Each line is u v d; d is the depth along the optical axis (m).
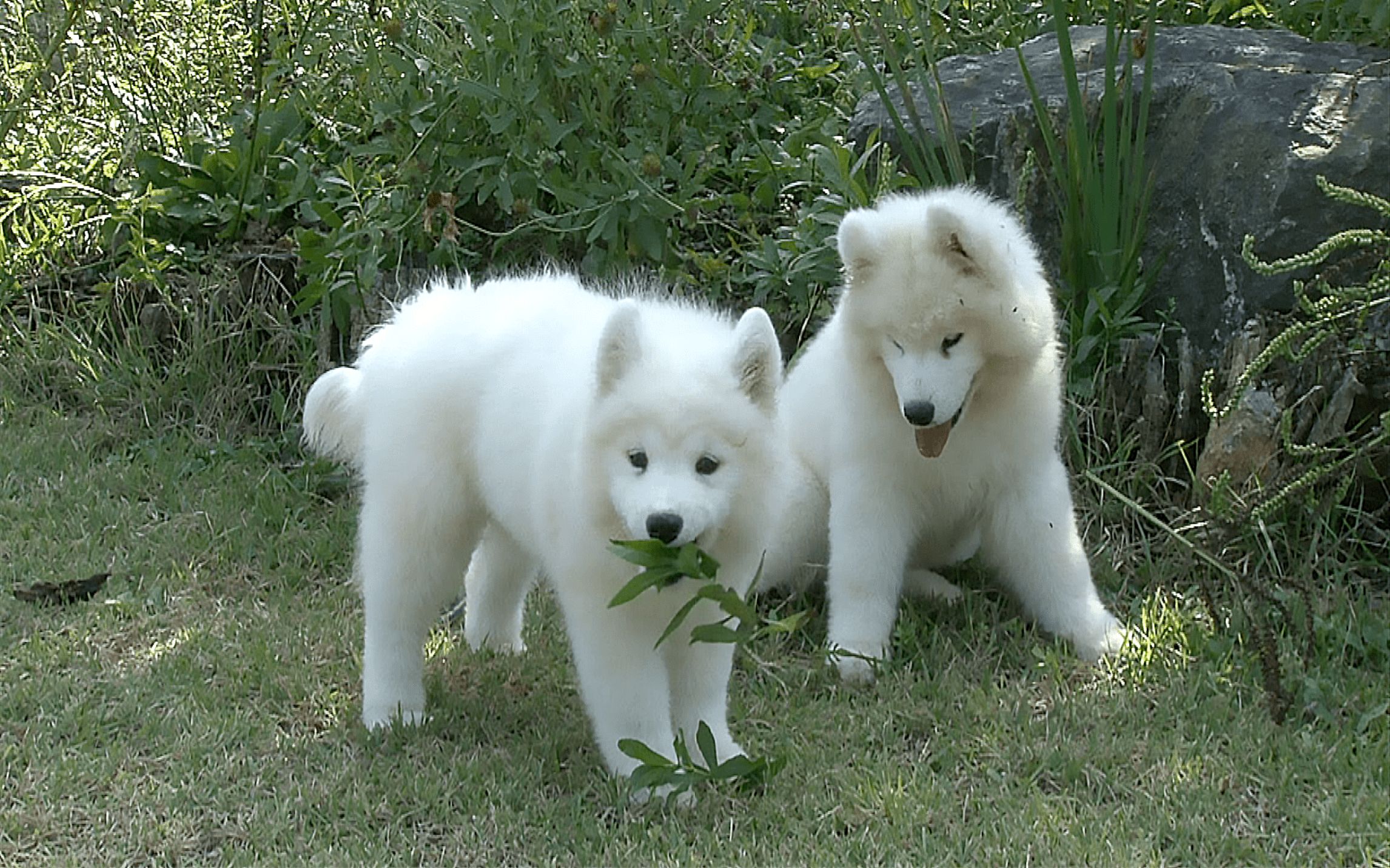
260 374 8.83
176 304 9.09
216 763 5.49
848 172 7.92
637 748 4.95
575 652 5.29
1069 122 7.95
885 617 6.45
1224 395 7.25
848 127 8.67
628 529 4.93
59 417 8.76
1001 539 6.53
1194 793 5.25
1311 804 5.20
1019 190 7.51
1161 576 6.93
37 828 5.08
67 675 6.14
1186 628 6.38
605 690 5.20
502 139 8.65
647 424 4.86
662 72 8.61
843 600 6.46
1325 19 8.77
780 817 5.11
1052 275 7.97
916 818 5.09
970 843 4.94
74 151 10.40
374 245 8.35
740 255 8.45
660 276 8.05
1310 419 7.05
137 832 5.06
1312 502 6.89
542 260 8.70
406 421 5.63
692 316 5.68
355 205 8.85
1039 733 5.68
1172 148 7.82
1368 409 7.09
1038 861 4.86
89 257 9.75
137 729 5.77
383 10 9.61
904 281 5.84
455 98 8.59
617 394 4.92
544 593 7.05
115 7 10.07
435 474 5.62
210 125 10.01
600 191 8.32
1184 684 6.00
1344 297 6.30
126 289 9.27
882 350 6.00
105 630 6.59
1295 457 6.78
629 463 4.90
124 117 10.09
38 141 10.26
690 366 4.99
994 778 5.39
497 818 5.09
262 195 9.40
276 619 6.71
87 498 7.82
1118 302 7.64
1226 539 6.39
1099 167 7.96
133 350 9.05
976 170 8.15
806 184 8.32
